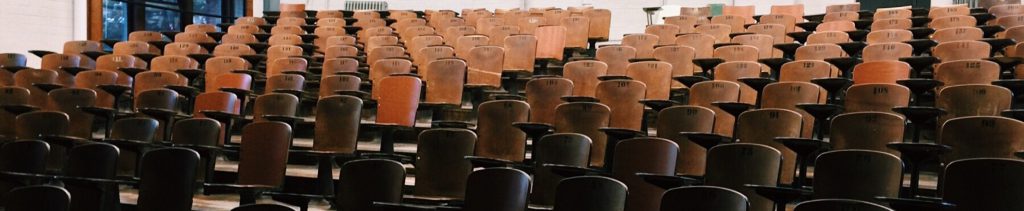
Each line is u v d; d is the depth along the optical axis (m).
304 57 6.35
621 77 4.68
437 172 3.57
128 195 4.16
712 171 3.09
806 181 3.54
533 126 3.61
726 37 6.61
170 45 6.69
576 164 3.37
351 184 3.20
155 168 3.44
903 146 2.85
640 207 3.21
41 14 7.76
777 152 2.97
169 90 4.80
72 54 6.48
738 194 2.39
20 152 3.81
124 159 4.20
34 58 7.72
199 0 10.32
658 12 9.33
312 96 5.33
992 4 8.44
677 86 5.43
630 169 3.25
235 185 3.42
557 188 2.78
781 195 2.58
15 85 5.58
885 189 2.75
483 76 5.59
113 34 8.98
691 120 3.77
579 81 5.14
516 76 5.98
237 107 4.77
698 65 5.28
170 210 3.39
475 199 2.90
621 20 10.87
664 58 5.62
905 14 7.29
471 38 6.38
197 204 3.93
